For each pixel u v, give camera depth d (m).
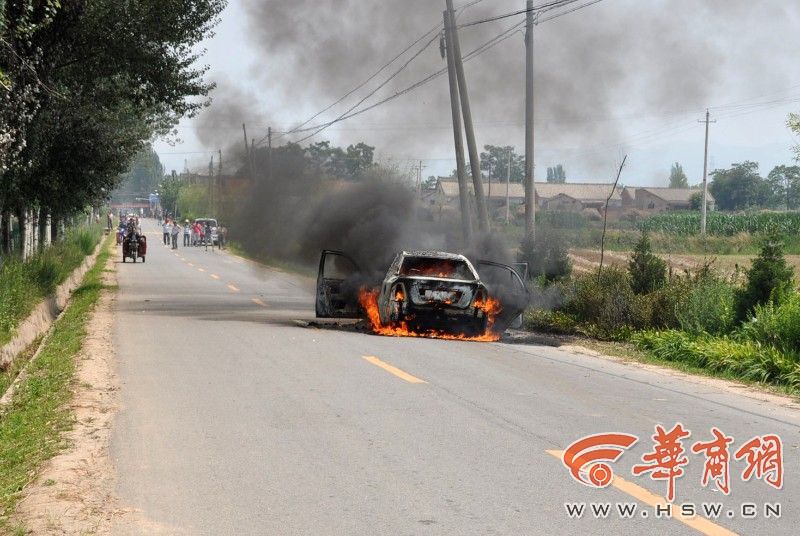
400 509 8.24
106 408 12.74
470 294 22.03
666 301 22.88
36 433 11.23
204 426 11.61
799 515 8.22
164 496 8.59
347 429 11.48
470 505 8.38
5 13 22.03
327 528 7.71
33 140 29.12
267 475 9.34
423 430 11.47
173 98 32.91
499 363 17.77
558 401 13.62
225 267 60.06
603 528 7.77
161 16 30.61
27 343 22.67
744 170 175.62
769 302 19.20
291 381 15.12
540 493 8.80
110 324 24.38
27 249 37.50
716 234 90.38
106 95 32.56
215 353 18.59
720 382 16.20
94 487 8.83
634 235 75.50
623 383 15.70
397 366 16.89
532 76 31.27
